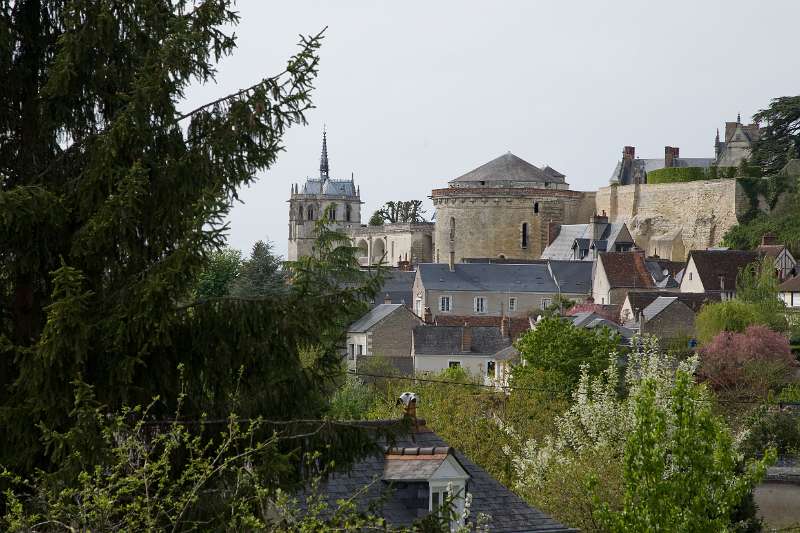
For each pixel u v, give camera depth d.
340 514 22.23
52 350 22.00
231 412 23.50
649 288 171.75
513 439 59.88
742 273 142.88
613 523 34.34
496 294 180.12
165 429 24.22
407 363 127.31
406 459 34.62
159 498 21.72
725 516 33.81
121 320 22.88
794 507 64.62
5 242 23.36
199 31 24.34
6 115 25.05
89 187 23.41
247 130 24.45
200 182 24.27
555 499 45.88
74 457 21.22
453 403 65.81
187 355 24.38
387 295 185.00
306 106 24.95
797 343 112.62
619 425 51.16
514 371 82.81
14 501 19.53
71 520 20.16
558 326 88.31
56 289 22.19
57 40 24.52
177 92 24.66
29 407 22.41
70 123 25.34
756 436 75.00
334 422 24.89
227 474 23.81
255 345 24.33
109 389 23.16
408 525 30.11
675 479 33.81
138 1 24.45
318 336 24.53
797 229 188.38
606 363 85.81
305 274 25.58
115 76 24.91
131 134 23.53
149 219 24.08
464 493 34.66
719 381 95.00
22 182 25.03
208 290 108.75
